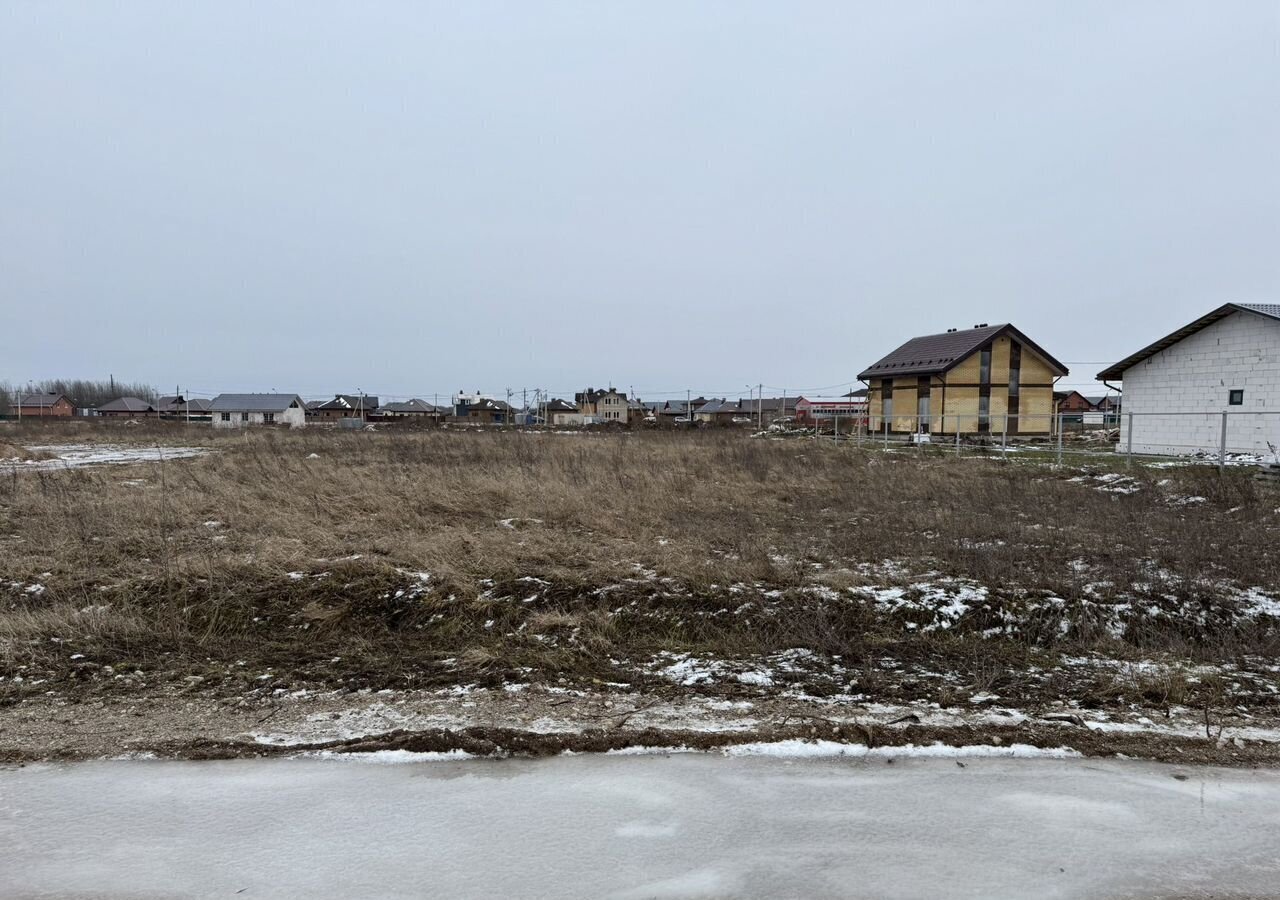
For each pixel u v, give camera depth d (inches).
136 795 132.0
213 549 314.3
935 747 151.9
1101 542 330.3
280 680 189.0
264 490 469.7
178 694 180.2
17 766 142.6
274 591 254.5
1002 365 1366.9
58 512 387.9
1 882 107.7
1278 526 372.8
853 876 110.6
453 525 377.1
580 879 109.5
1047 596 247.8
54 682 186.9
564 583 262.4
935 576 275.6
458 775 140.6
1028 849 117.4
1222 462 585.9
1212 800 132.6
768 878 110.0
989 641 229.1
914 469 682.8
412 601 250.1
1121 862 114.0
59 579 270.4
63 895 105.3
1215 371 863.7
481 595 252.4
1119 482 573.6
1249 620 237.1
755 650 217.9
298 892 106.1
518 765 144.8
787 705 174.1
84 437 1445.6
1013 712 170.7
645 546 323.6
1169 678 189.9
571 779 139.2
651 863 113.5
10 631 215.6
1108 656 215.5
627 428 2139.5
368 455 775.7
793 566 287.0
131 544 324.2
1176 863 114.0
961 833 122.0
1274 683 190.7
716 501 470.0
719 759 147.4
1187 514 408.8
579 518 393.1
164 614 239.5
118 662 200.7
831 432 1728.6
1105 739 156.5
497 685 185.8
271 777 139.0
